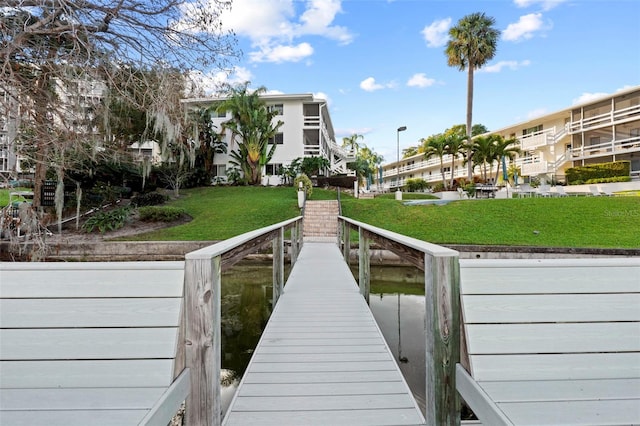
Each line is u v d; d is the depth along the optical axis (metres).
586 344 1.29
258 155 19.48
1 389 1.25
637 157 19.12
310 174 20.47
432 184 32.69
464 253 8.20
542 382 1.24
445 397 1.37
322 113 24.03
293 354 2.48
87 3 4.70
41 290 1.33
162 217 11.78
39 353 1.28
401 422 1.68
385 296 5.91
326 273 5.54
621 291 1.34
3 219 5.86
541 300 1.33
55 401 1.24
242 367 3.29
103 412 1.18
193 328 1.37
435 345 1.37
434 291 1.37
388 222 11.57
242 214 12.66
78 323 1.31
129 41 5.17
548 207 11.66
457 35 22.06
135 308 1.33
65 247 8.54
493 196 17.95
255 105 19.00
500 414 1.08
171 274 1.37
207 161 19.61
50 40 4.88
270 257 9.10
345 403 1.84
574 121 21.81
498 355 1.28
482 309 1.33
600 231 9.50
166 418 1.21
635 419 1.06
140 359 1.29
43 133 5.14
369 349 2.57
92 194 12.98
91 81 5.32
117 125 10.15
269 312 5.00
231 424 1.65
